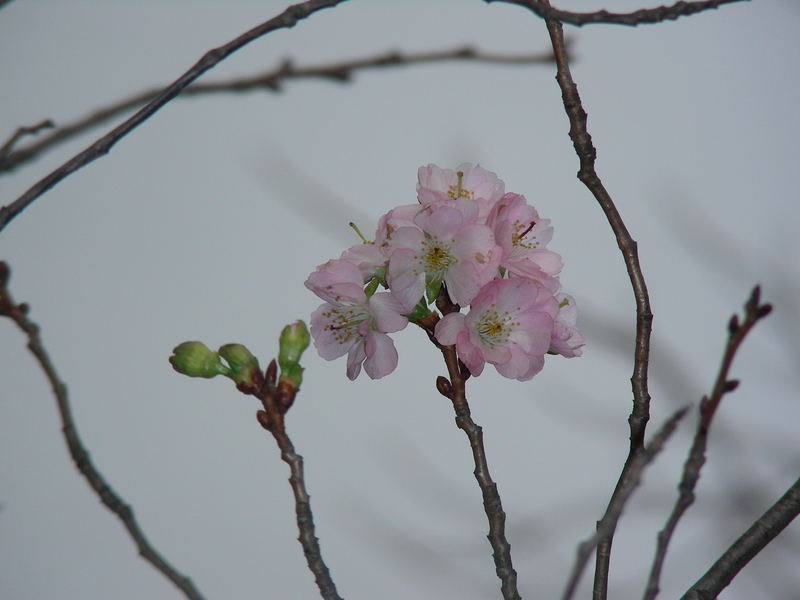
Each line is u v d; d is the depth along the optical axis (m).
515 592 1.34
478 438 1.36
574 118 1.38
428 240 1.38
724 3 1.33
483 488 1.35
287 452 1.36
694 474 1.29
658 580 1.29
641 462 1.29
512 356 1.38
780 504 1.34
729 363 1.29
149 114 1.35
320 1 1.35
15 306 1.34
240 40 1.35
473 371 1.37
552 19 1.34
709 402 1.29
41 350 1.34
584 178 1.38
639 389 1.36
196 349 1.38
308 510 1.35
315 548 1.34
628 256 1.38
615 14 1.34
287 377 1.37
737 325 1.29
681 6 1.33
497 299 1.38
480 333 1.38
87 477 1.34
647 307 1.37
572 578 1.28
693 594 1.34
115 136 1.34
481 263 1.38
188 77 1.34
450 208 1.38
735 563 1.34
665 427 1.29
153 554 1.33
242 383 1.37
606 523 1.29
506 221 1.38
